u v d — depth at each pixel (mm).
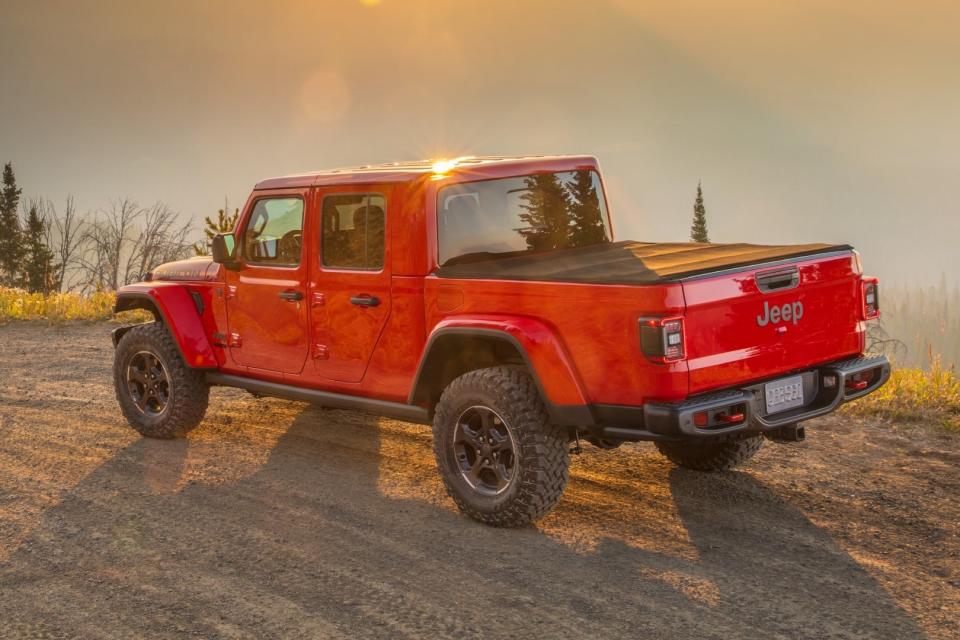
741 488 5730
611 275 4672
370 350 5879
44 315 14930
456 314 5309
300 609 4090
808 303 5043
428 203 5484
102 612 4109
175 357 7094
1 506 5719
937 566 4441
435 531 5109
